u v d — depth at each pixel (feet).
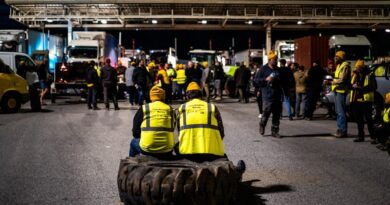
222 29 147.23
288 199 22.33
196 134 21.27
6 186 24.43
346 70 40.45
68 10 127.03
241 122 52.11
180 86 85.15
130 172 19.60
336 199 22.36
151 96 22.62
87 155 32.53
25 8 127.03
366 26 144.05
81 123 50.26
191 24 145.48
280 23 144.97
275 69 40.52
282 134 42.96
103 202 21.74
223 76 91.76
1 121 51.52
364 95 37.93
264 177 26.55
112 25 143.43
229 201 19.88
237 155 32.76
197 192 18.67
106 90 65.87
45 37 115.55
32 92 63.52
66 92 82.69
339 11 135.54
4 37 102.89
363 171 28.12
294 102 57.57
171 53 131.03
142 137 21.80
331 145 36.99
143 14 135.23
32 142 37.73
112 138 39.93
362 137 38.63
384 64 51.03
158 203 18.67
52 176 26.58
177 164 20.67
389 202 21.93
